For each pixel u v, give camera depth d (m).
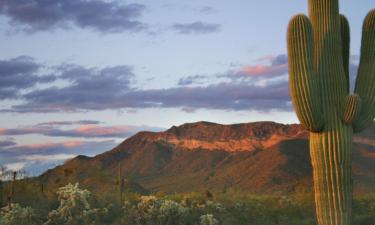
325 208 12.20
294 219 31.30
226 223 26.55
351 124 12.23
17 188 25.55
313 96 11.84
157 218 20.48
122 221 20.27
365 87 12.57
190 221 23.19
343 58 13.34
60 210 16.86
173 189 120.00
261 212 32.25
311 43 11.91
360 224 27.39
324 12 12.50
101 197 25.62
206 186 111.75
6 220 16.58
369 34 12.73
